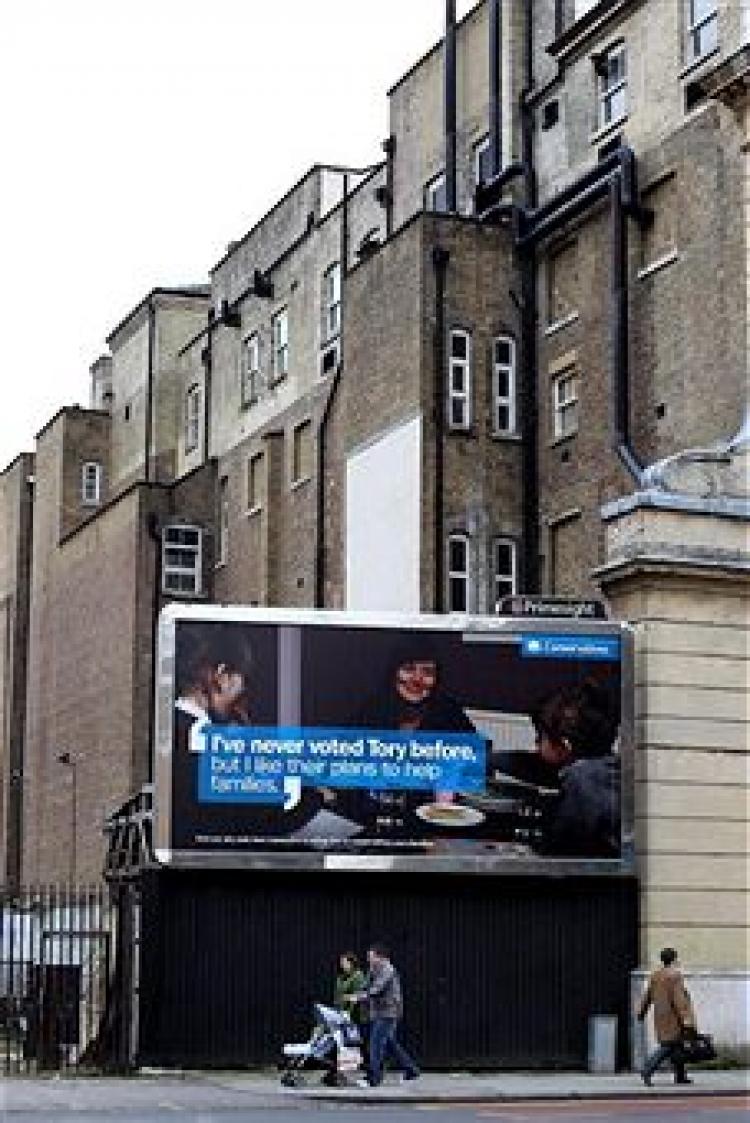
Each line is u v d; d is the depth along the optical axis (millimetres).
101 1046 28188
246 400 52438
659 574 27984
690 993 27312
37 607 63094
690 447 31922
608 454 34781
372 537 38594
